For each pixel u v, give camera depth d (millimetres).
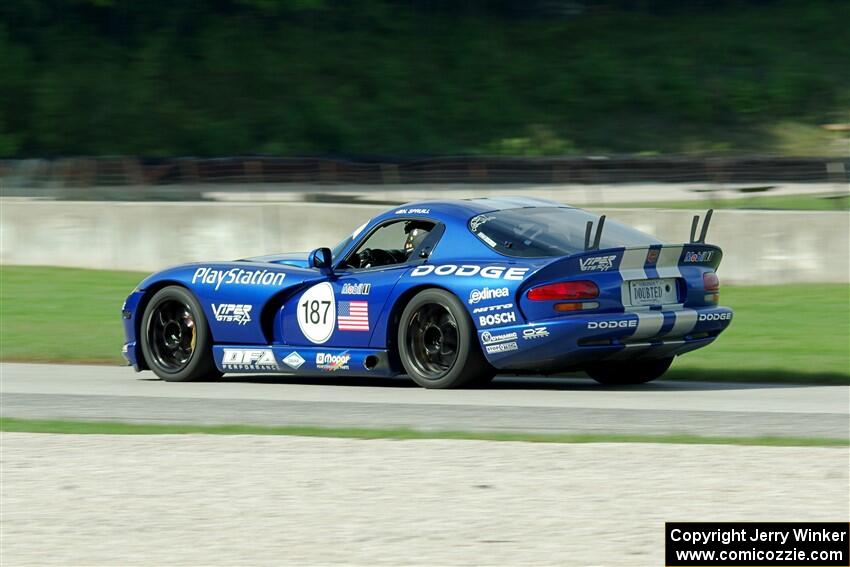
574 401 28484
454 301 29797
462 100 174625
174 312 34812
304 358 32406
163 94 168125
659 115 173250
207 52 175250
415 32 186625
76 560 15492
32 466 21391
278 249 61000
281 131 165125
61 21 175250
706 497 17906
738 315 46594
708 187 96125
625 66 182875
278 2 182625
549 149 164750
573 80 179500
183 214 63062
